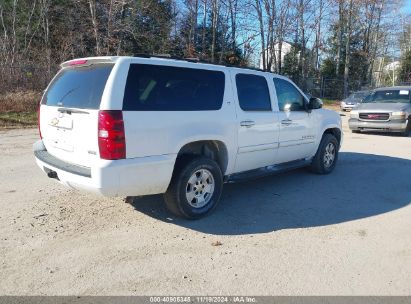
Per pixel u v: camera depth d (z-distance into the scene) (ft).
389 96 46.96
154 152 13.85
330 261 12.64
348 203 18.63
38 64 58.08
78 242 13.51
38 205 16.92
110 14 77.51
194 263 12.27
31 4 88.53
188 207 15.38
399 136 43.98
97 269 11.75
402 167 26.96
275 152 19.65
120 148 12.92
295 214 16.93
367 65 154.30
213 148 16.94
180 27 100.63
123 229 14.71
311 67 130.11
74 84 14.74
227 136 16.48
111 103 12.84
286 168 20.94
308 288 11.02
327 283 11.30
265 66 106.01
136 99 13.41
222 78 16.61
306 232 14.94
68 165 14.25
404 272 12.04
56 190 19.04
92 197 18.07
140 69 13.76
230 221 15.89
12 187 19.43
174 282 11.16
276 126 19.22
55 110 15.11
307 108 21.77
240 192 20.06
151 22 94.89
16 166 23.86
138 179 13.51
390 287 11.18
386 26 152.56
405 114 42.39
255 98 18.26
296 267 12.18
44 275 11.34
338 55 141.69
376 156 31.12
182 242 13.76
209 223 15.60
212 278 11.41
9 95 49.08
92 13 77.20
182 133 14.62
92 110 13.08
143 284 11.02
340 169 26.05
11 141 32.99
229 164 17.08
